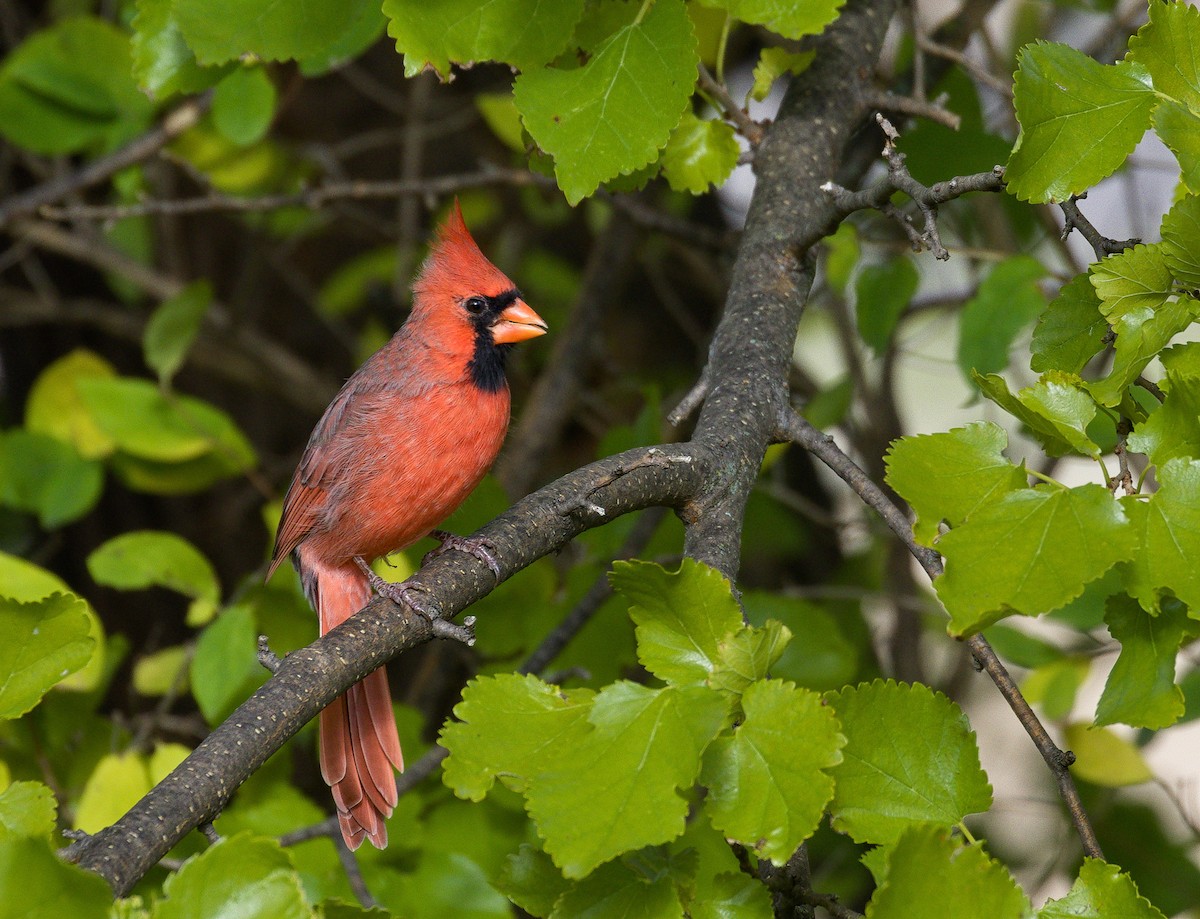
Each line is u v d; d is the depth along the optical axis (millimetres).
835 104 7266
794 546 12297
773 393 6066
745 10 5676
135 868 4055
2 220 9953
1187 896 9633
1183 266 4738
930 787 4441
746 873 4488
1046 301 7824
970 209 11391
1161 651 4422
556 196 12352
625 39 5520
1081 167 4980
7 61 10305
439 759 8078
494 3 5496
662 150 6969
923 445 4414
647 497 5543
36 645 4566
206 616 8828
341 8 6219
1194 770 12359
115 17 11750
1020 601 4000
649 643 4336
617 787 3936
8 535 11781
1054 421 4504
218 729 4617
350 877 7254
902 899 3936
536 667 8367
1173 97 5102
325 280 13797
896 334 11781
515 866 4367
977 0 9055
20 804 4301
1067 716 8945
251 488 12289
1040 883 9617
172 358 9844
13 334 12781
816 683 8367
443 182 9930
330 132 13398
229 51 6184
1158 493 4203
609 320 13711
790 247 6707
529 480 11125
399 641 5105
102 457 10438
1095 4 10891
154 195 12445
